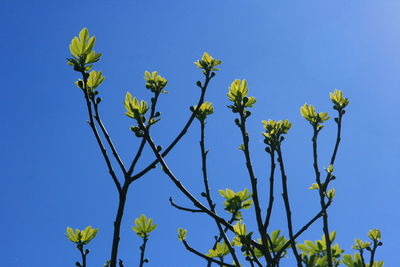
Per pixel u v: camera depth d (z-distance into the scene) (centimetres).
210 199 303
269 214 254
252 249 266
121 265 257
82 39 262
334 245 316
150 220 339
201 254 283
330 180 307
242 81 275
